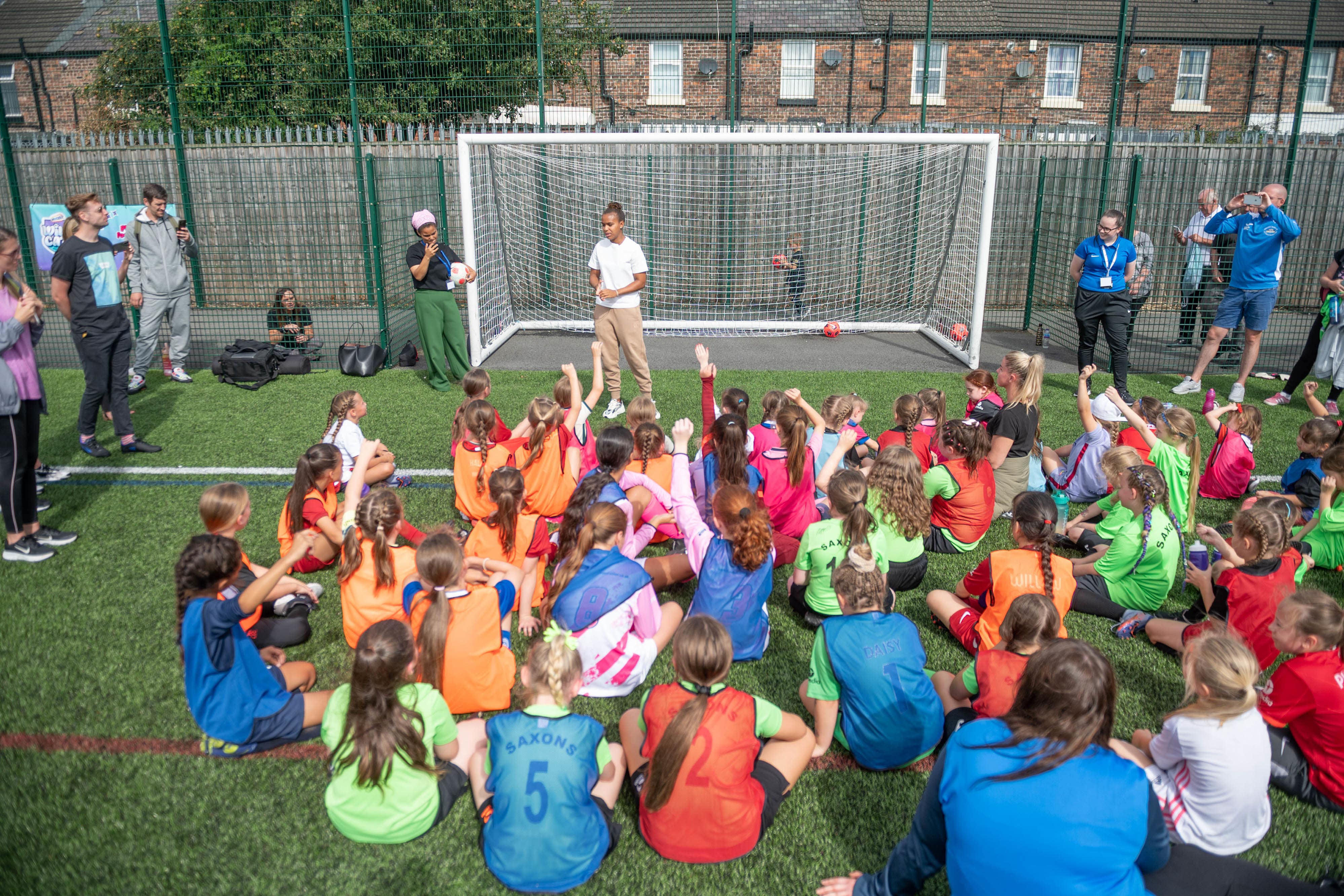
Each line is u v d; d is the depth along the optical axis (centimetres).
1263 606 385
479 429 520
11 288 503
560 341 1173
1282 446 736
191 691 336
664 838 296
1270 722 335
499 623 371
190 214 1010
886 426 788
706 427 623
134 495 618
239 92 1188
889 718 334
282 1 1123
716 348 1134
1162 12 2064
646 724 304
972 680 344
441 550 353
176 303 879
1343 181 1229
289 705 356
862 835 318
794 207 1267
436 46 1128
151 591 484
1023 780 230
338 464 480
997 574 405
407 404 841
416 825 307
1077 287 868
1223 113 2122
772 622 461
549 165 1245
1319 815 326
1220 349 1032
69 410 812
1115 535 460
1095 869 227
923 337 1212
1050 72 2080
